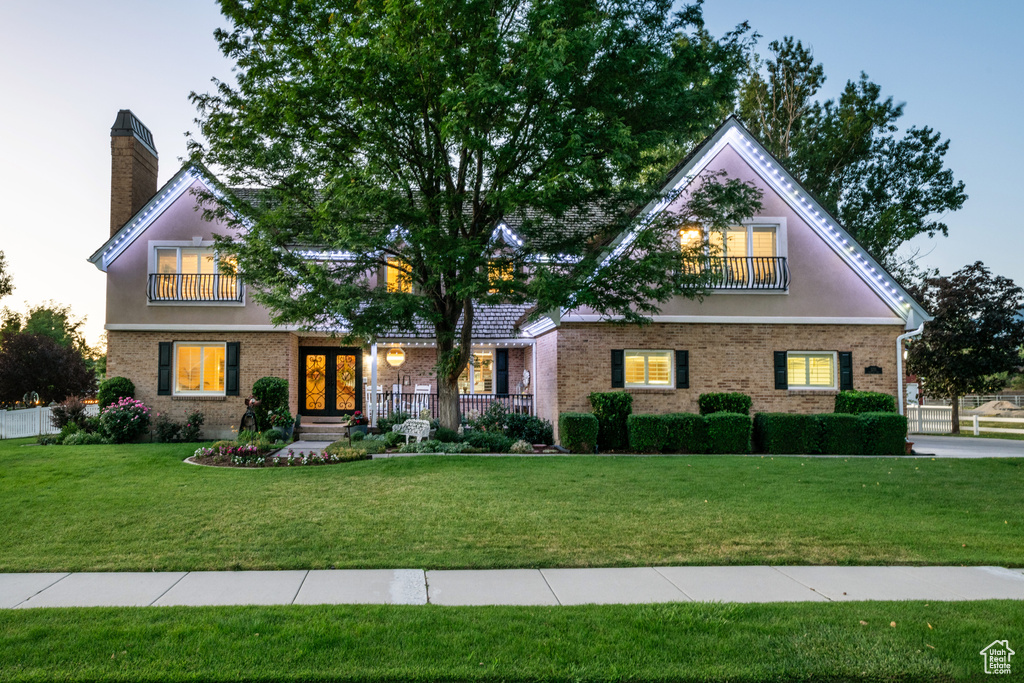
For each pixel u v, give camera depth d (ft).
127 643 15.40
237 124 47.88
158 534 26.13
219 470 40.52
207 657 14.66
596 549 24.50
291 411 65.00
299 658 14.69
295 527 27.22
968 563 23.40
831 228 61.11
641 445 52.85
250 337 64.23
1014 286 93.61
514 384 73.31
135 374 63.31
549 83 42.09
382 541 25.36
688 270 52.95
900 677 14.32
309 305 46.26
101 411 61.05
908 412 100.78
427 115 45.80
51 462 43.27
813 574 22.07
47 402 98.89
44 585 20.47
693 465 43.52
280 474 39.06
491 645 15.51
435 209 46.80
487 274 46.62
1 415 68.39
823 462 46.32
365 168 43.50
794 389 60.03
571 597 19.44
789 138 124.67
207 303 63.72
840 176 120.67
